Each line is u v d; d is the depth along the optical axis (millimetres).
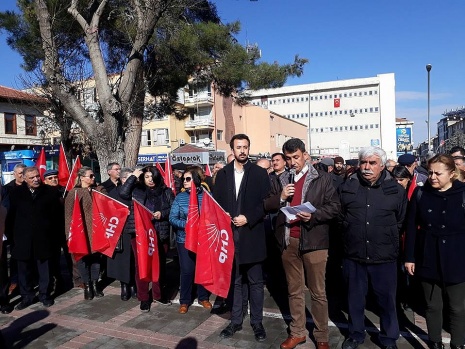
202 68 11555
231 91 12336
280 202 4086
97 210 5668
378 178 3969
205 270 4477
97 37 9125
